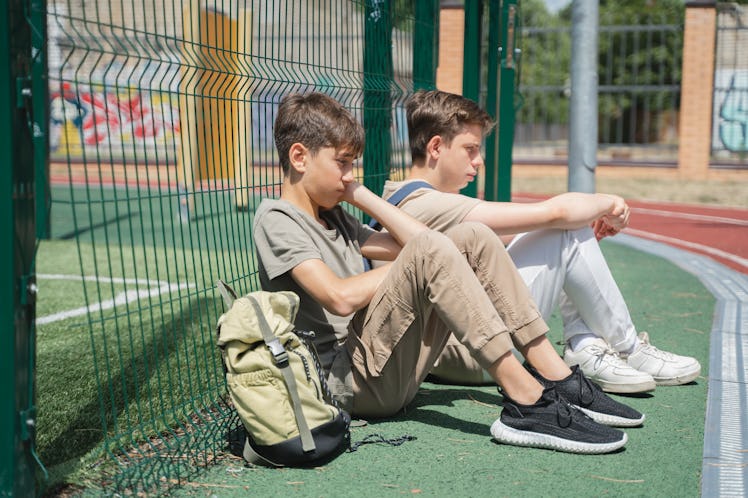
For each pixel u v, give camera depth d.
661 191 14.51
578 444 2.53
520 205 3.06
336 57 3.54
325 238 2.72
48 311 5.00
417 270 2.52
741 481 2.34
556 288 3.16
